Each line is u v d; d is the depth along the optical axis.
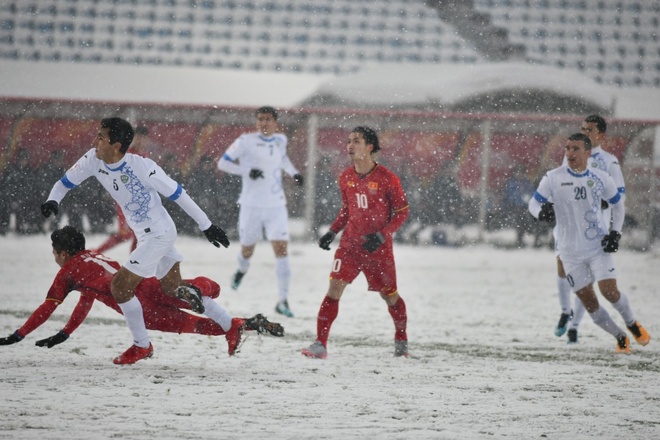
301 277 51.22
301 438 16.09
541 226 75.94
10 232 72.12
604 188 27.84
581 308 29.91
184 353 25.48
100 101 72.56
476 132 76.81
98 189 72.19
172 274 23.91
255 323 24.27
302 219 79.69
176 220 73.81
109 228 72.81
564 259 28.27
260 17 109.06
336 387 21.14
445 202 76.50
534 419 18.14
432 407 19.09
